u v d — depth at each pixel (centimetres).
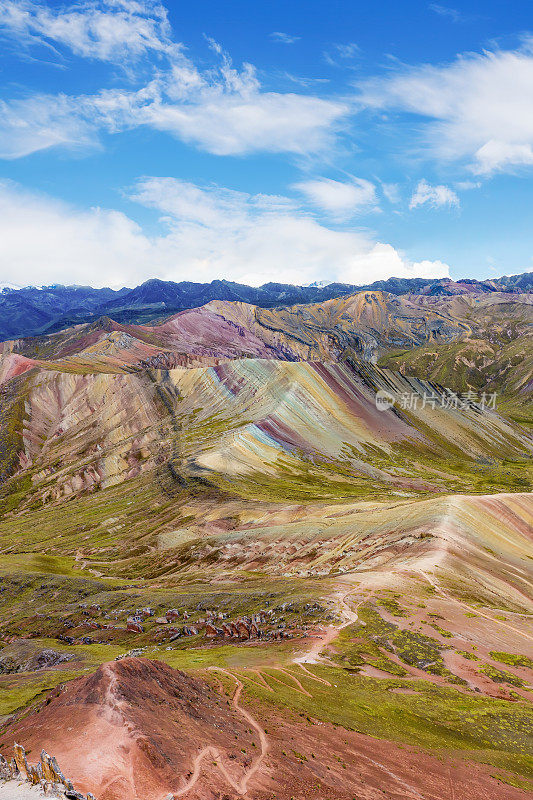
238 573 12500
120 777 2827
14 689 6519
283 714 4456
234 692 4769
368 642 6638
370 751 4144
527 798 3844
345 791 3359
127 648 8888
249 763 3378
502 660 6494
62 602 12281
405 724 4794
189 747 3306
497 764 4319
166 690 4009
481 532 12000
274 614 8206
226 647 7300
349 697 5166
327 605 7912
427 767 4056
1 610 12369
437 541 10862
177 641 8450
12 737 3419
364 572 9850
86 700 3556
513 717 5072
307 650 6425
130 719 3312
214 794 2884
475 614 7812
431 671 6069
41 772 2666
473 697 5522
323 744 4041
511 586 9706
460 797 3684
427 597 8344
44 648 9388
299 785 3272
